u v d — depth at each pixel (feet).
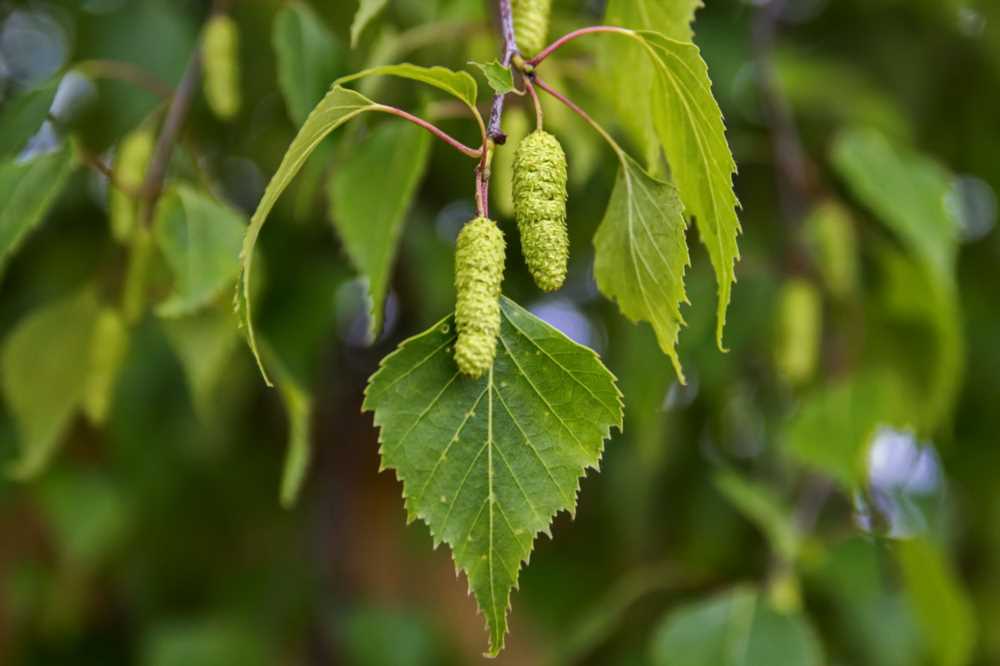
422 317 2.77
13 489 2.75
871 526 2.58
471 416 1.77
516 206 1.76
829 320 2.80
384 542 3.38
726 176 1.77
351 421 3.21
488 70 1.75
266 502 3.22
